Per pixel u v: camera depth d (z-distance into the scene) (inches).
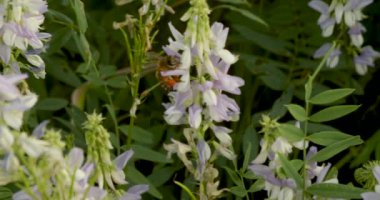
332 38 46.6
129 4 47.9
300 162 33.4
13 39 34.4
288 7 47.4
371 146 44.8
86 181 30.2
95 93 44.4
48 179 29.7
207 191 34.8
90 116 32.3
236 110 33.6
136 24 39.1
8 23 34.3
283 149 33.1
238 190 35.1
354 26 44.1
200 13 32.6
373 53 45.1
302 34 46.9
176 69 33.1
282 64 46.1
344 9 41.9
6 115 29.8
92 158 32.2
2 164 29.2
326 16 43.1
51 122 45.8
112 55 50.5
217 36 33.0
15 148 28.8
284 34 47.1
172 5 45.8
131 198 33.2
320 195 32.8
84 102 44.8
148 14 39.7
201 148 34.3
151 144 41.6
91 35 47.7
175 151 35.2
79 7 38.5
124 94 44.9
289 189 33.4
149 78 46.9
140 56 37.6
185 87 32.9
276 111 42.6
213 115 33.3
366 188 34.0
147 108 46.3
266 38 46.1
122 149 38.6
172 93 33.9
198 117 33.1
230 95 47.8
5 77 30.2
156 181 39.1
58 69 45.0
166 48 33.5
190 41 32.8
